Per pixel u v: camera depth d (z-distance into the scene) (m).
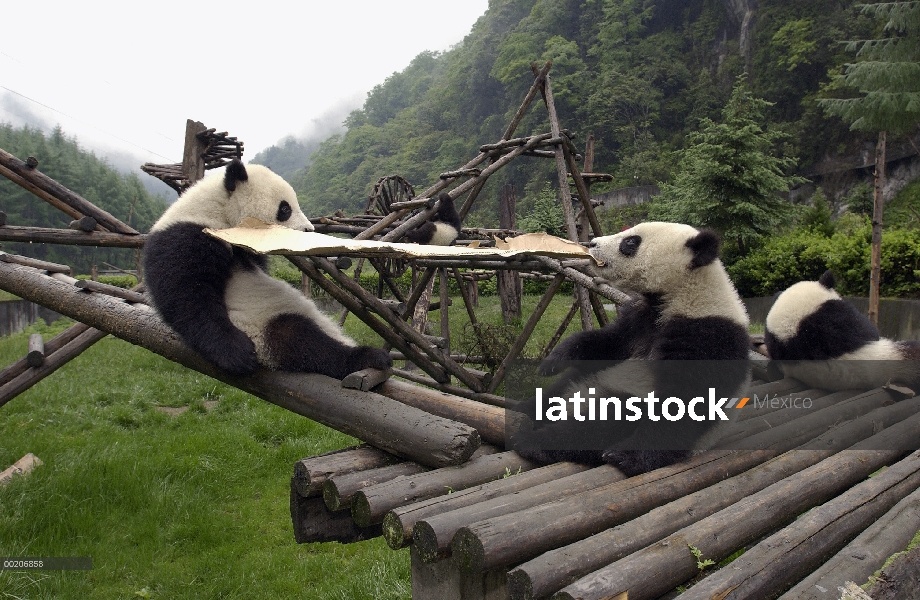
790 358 5.54
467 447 3.10
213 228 4.11
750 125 19.94
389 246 3.33
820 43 41.34
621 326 4.18
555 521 2.47
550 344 9.89
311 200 85.69
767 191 20.09
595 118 51.84
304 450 7.60
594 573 2.12
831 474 3.21
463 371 6.11
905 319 12.65
